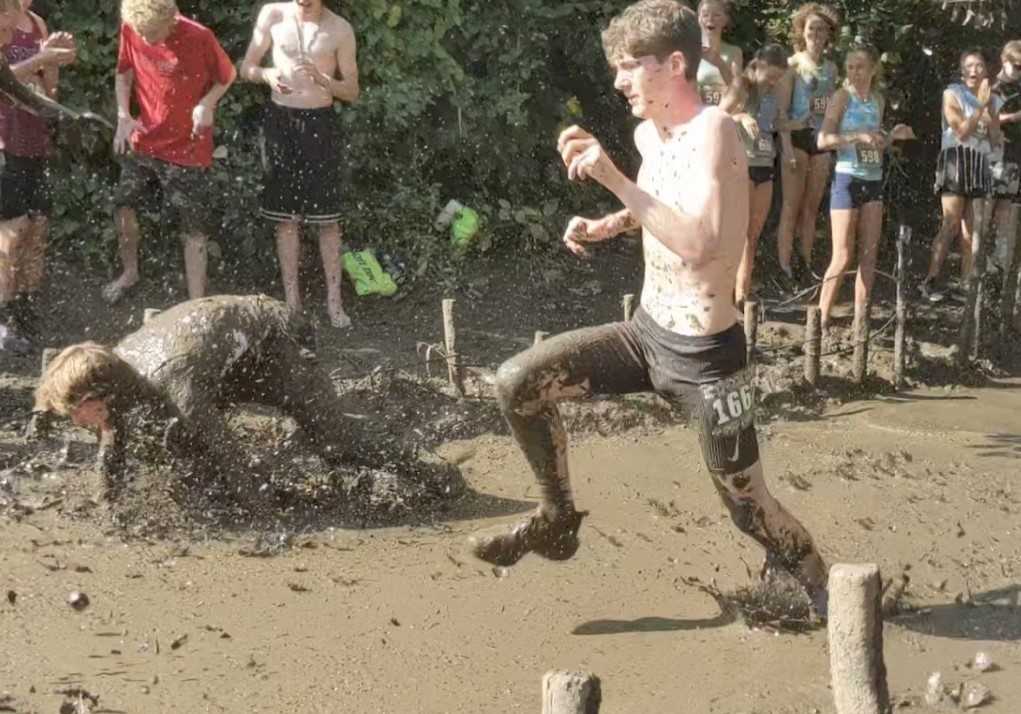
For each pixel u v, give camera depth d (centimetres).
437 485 873
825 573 715
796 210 1324
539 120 1398
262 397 848
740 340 667
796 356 1172
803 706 637
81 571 754
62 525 807
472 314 1216
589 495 891
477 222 1295
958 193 1307
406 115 1282
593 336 684
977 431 1038
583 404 1022
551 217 1365
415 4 1301
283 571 765
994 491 914
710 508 876
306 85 1117
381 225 1273
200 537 802
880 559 804
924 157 1585
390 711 626
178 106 1095
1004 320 1231
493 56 1364
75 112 1182
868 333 1130
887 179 1545
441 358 1038
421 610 725
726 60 1219
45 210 1091
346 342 1134
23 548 776
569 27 1421
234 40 1245
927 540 834
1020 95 1298
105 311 1137
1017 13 1523
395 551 797
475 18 1355
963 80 1323
